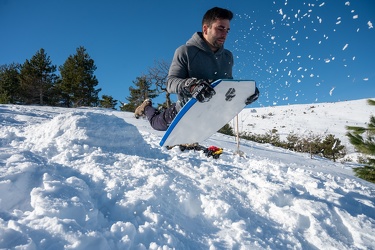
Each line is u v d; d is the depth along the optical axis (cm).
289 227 193
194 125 304
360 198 262
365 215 222
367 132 359
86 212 143
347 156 1644
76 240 118
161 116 328
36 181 167
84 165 217
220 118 312
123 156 256
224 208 186
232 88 279
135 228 144
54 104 2678
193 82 258
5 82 2520
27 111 1071
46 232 118
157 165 241
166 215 167
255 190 229
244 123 3259
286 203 223
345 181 351
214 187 223
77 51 2547
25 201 153
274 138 1936
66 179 174
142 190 185
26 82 2470
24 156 198
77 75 2466
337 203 229
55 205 138
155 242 139
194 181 229
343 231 201
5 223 121
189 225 169
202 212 187
